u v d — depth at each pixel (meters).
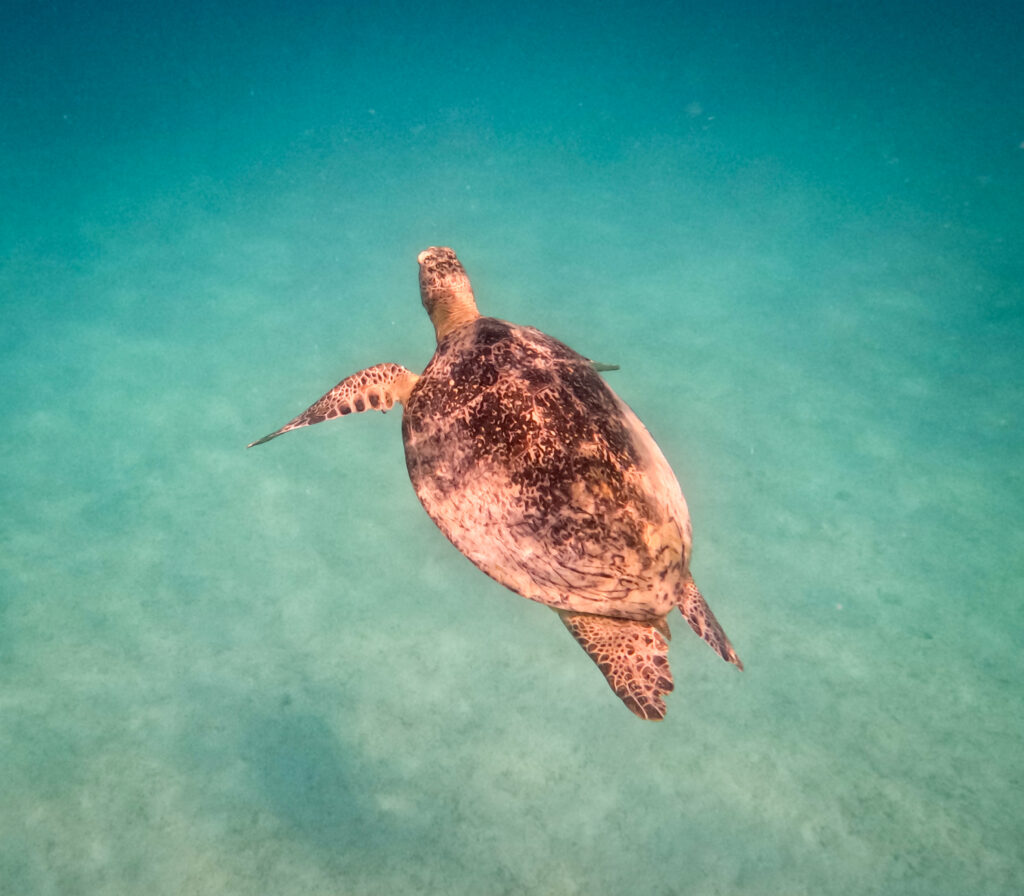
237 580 9.99
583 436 3.17
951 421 12.43
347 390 4.24
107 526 10.73
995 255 17.00
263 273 17.42
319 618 9.48
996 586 9.56
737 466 11.74
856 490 11.24
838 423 12.55
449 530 3.27
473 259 17.70
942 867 6.82
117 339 14.91
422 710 8.43
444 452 3.37
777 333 14.88
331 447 12.40
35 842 7.09
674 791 7.57
